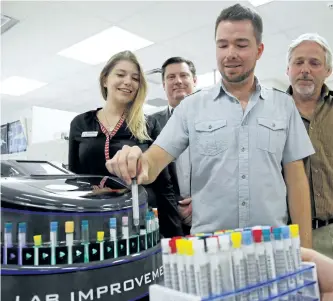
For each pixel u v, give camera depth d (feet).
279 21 10.65
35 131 7.11
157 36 11.68
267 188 3.58
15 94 18.93
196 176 3.77
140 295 2.11
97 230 2.05
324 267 2.08
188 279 1.52
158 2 9.42
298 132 3.84
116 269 2.02
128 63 4.54
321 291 2.07
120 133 4.31
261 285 1.61
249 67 3.44
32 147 6.68
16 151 7.31
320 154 4.58
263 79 16.71
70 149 4.49
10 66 14.44
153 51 13.08
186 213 4.76
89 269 1.92
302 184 3.81
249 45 3.35
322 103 4.73
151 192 4.23
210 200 3.64
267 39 11.95
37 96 19.38
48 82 16.83
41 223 1.93
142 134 4.43
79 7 9.64
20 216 1.90
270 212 3.55
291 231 1.81
